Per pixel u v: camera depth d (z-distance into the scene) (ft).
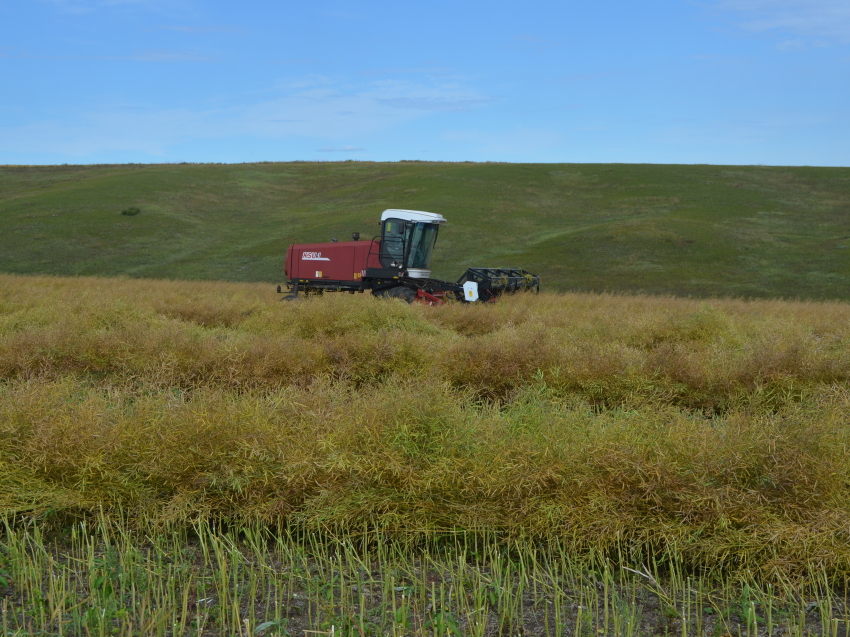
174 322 35.78
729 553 13.64
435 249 174.19
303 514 15.06
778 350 28.66
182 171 309.83
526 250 172.96
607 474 14.99
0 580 12.74
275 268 158.20
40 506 15.15
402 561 14.14
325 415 17.53
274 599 12.69
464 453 15.79
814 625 12.14
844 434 15.74
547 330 36.65
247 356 28.27
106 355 29.07
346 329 36.22
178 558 14.26
